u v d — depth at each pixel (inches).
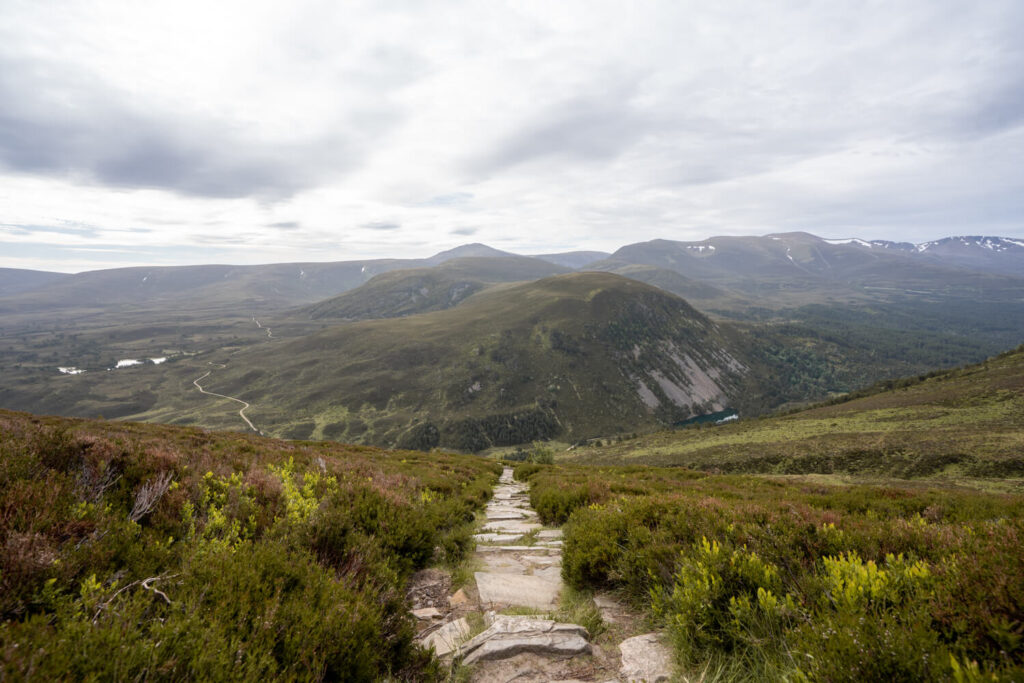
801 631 121.0
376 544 215.2
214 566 137.8
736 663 129.1
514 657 147.9
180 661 98.9
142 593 123.0
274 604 125.5
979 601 111.8
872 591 129.4
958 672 92.7
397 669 141.3
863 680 99.8
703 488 690.2
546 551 306.0
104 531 152.3
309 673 111.3
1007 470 2416.3
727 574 159.8
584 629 165.0
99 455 233.3
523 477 1018.1
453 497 510.0
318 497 311.0
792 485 825.5
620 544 237.5
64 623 99.0
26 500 152.3
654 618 170.9
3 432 231.5
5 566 110.9
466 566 257.8
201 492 244.2
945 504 454.0
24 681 81.1
